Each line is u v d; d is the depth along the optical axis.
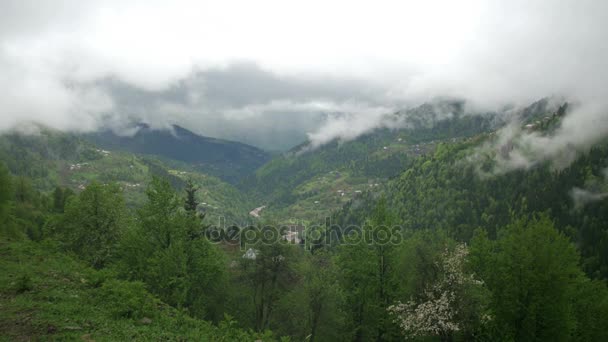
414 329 32.78
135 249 37.25
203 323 23.31
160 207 37.84
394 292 37.06
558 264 30.20
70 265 29.56
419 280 35.00
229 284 38.62
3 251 29.28
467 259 35.59
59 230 43.09
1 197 47.28
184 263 34.69
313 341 36.91
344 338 37.22
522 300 30.52
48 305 18.83
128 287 22.53
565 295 30.22
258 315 38.41
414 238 39.25
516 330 30.33
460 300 32.22
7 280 22.14
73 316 18.06
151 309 22.00
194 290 36.00
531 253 30.44
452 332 32.34
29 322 16.42
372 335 37.62
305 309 36.62
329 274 39.69
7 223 49.38
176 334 19.39
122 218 44.16
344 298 39.06
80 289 23.41
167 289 33.84
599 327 35.97
